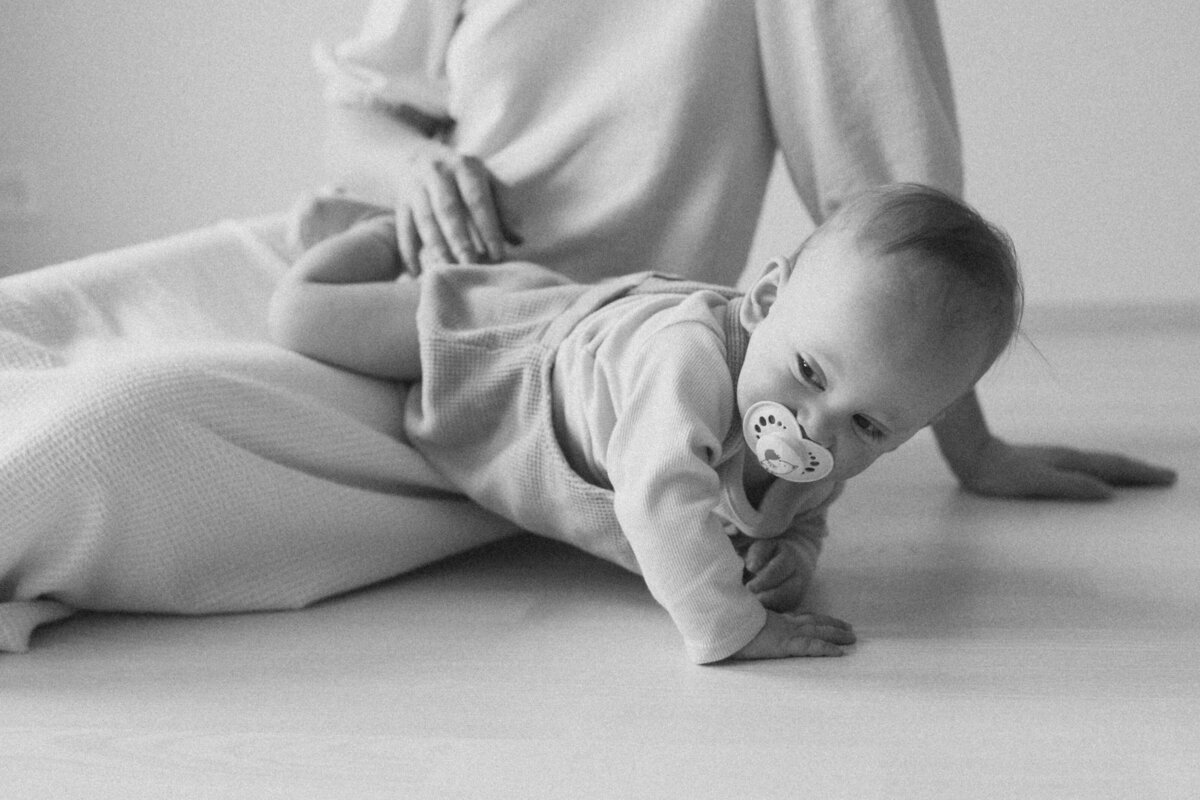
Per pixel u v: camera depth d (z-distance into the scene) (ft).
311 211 4.98
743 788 2.86
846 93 4.78
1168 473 5.49
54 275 4.50
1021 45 9.66
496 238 4.67
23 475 3.52
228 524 3.90
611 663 3.60
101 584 3.84
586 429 3.94
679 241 4.87
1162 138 9.64
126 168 10.36
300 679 3.49
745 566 4.01
